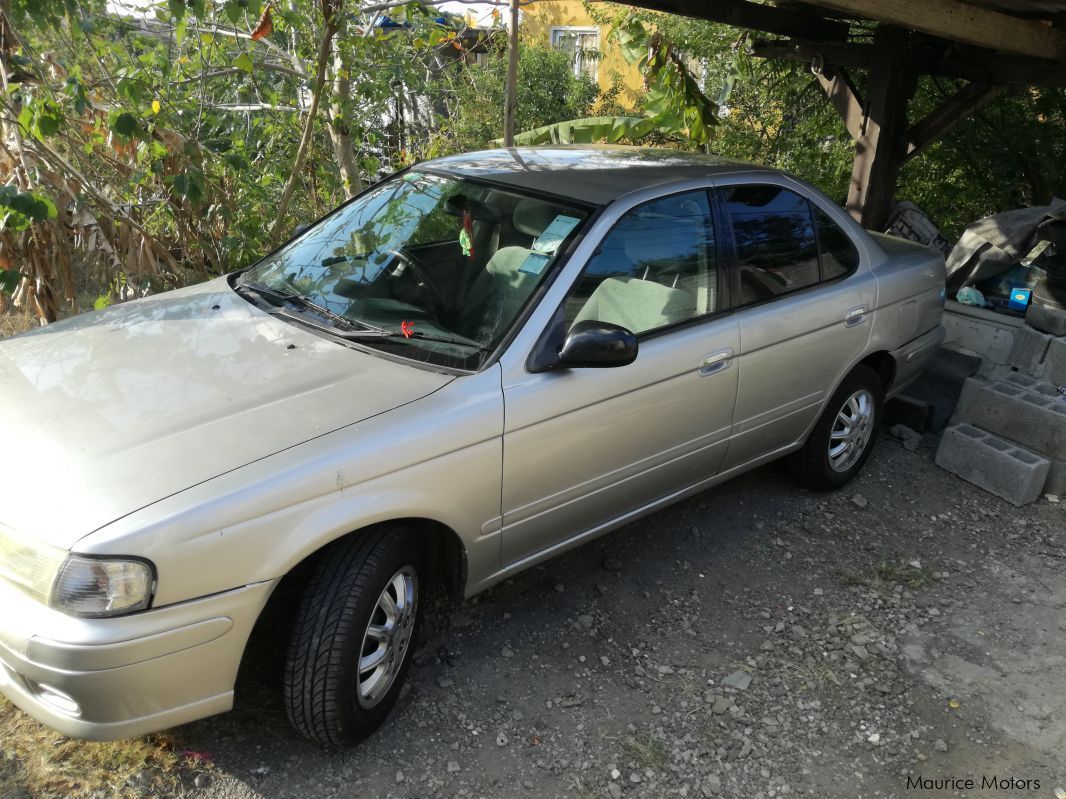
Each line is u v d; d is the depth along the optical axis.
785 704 3.14
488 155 4.02
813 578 3.92
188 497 2.25
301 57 7.23
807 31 6.33
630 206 3.35
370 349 2.99
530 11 14.93
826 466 4.46
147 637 2.18
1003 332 5.40
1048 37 5.62
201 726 2.84
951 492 4.77
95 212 5.03
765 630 3.54
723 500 4.53
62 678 2.15
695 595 3.73
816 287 4.04
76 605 2.14
